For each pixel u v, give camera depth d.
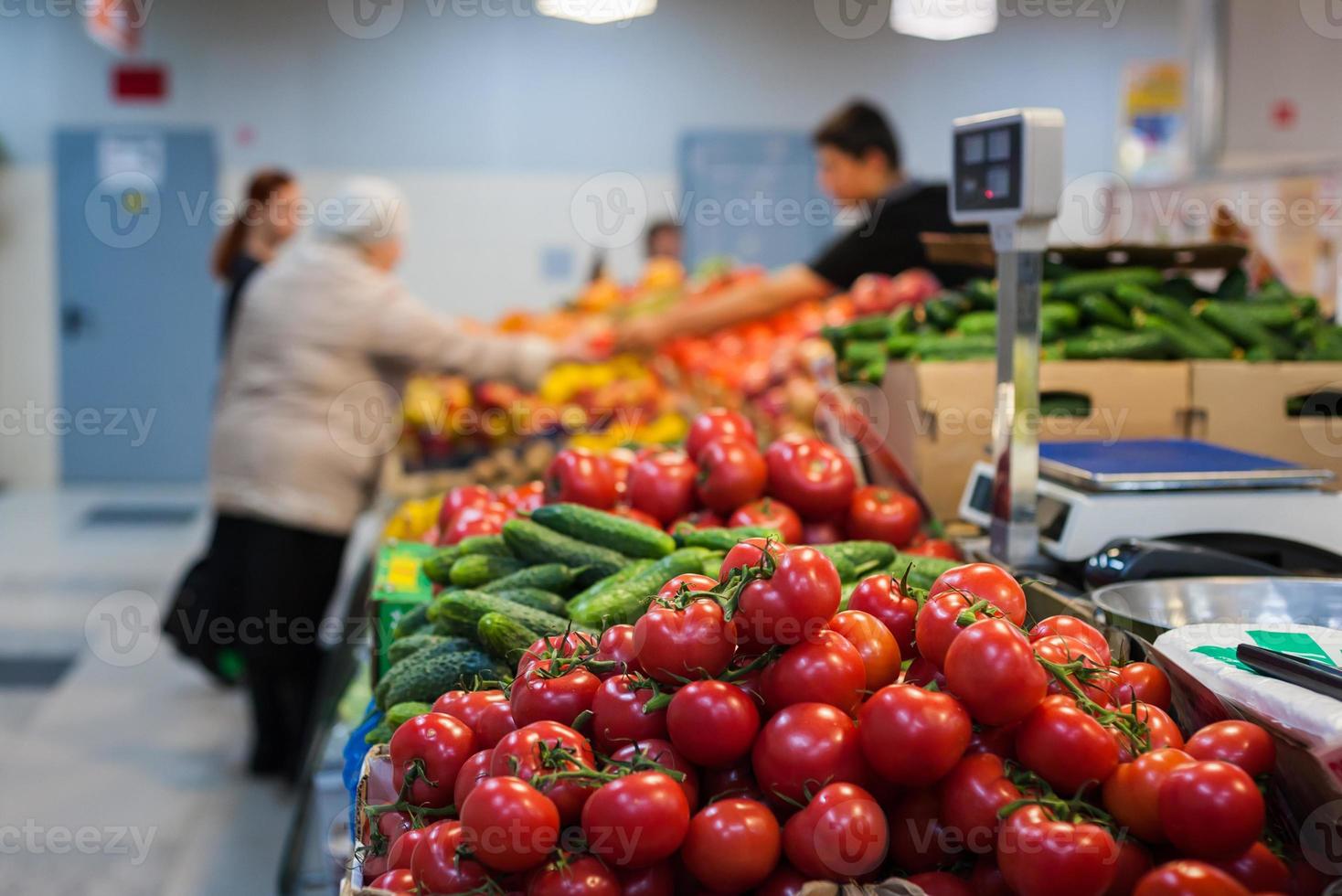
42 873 3.15
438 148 8.70
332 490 3.73
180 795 3.69
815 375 3.23
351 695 2.37
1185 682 1.21
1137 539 1.65
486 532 1.93
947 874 1.06
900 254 3.67
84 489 8.91
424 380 4.16
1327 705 1.03
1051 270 2.55
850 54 8.62
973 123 1.79
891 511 1.89
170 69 8.55
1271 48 5.00
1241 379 2.30
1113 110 8.66
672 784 1.04
